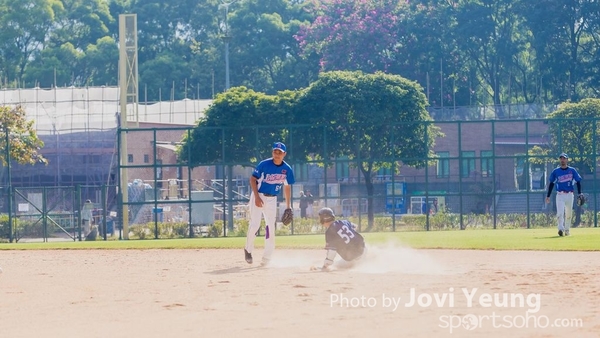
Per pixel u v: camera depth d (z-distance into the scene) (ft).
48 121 353.51
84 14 586.45
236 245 145.59
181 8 570.46
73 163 338.54
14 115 267.80
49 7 570.05
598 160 235.61
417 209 251.80
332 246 89.56
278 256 115.24
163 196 259.80
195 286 76.59
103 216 215.31
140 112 390.63
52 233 230.48
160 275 88.53
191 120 388.98
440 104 455.22
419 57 452.76
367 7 458.91
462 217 212.64
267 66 532.32
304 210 220.23
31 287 78.95
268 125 232.53
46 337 53.83
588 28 442.09
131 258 118.62
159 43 573.33
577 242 134.82
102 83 554.87
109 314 61.93
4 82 536.01
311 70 492.54
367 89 251.60
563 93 448.65
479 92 481.87
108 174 332.39
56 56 554.05
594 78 440.45
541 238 148.56
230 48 529.45
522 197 256.52
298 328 53.88
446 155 321.11
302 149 226.17
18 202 279.90
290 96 250.16
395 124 219.82
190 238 201.77
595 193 214.69
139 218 244.01
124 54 244.01
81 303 67.82
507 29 454.81
